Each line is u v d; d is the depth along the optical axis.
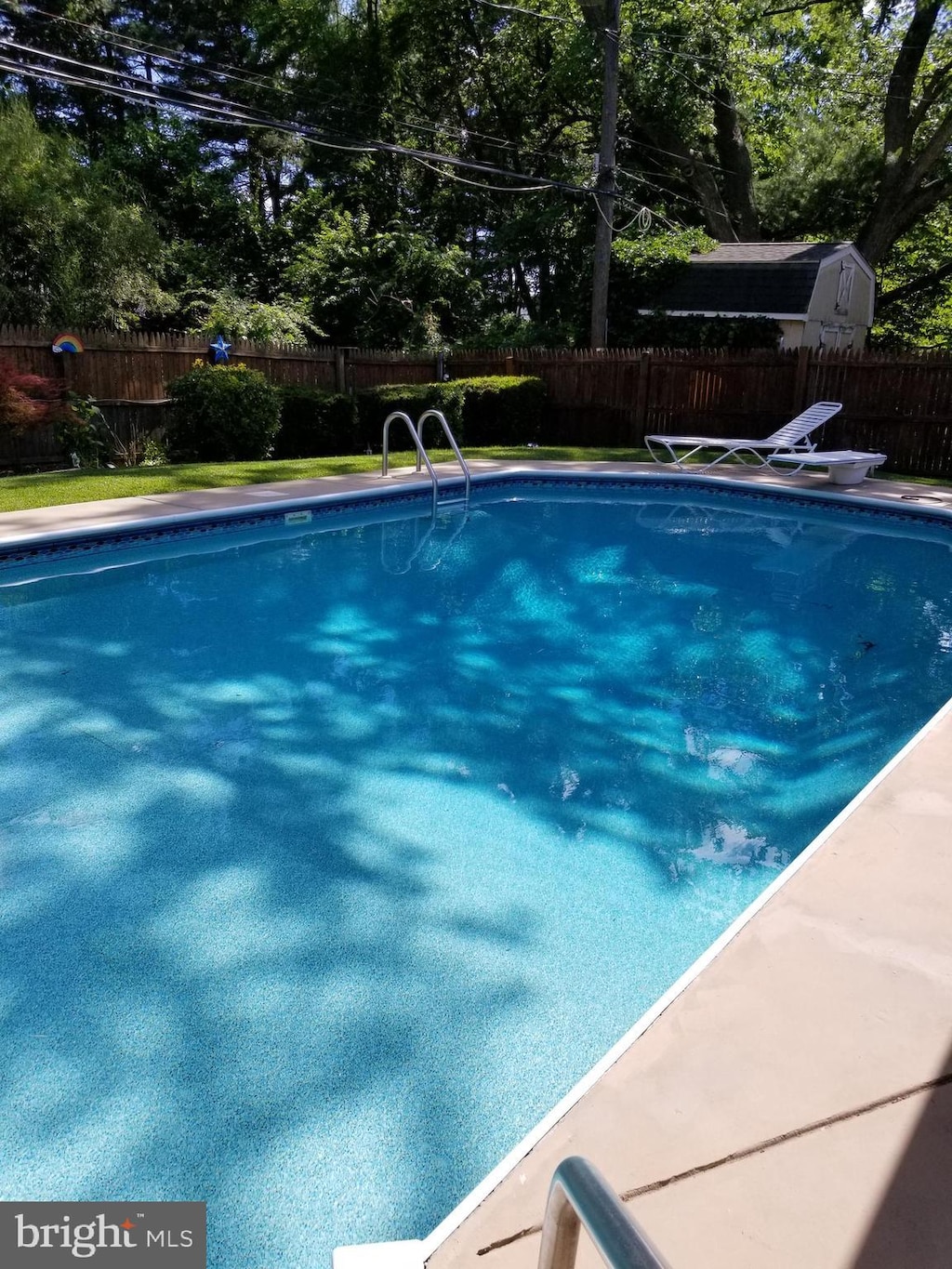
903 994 2.06
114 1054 2.26
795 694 4.77
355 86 22.75
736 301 17.88
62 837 3.29
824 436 12.74
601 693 4.79
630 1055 1.88
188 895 2.96
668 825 3.48
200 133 22.98
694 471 11.20
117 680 4.79
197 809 3.51
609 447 14.61
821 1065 1.84
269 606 6.18
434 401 13.18
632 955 2.70
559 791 3.72
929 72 21.91
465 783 3.78
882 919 2.34
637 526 8.91
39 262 13.59
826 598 6.55
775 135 23.88
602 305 16.59
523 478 10.91
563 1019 2.42
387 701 4.62
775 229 27.09
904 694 4.76
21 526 6.89
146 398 11.98
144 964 2.61
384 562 7.40
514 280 25.03
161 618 5.84
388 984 2.55
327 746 4.09
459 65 23.92
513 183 24.12
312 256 20.41
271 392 11.83
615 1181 1.59
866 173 24.92
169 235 20.86
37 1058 2.25
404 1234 1.78
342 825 3.42
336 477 10.14
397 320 20.52
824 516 9.52
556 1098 2.14
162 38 21.98
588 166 22.47
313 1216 1.82
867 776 3.87
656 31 19.31
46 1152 1.97
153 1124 2.04
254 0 22.27
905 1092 1.78
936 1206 1.53
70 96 22.45
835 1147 1.65
